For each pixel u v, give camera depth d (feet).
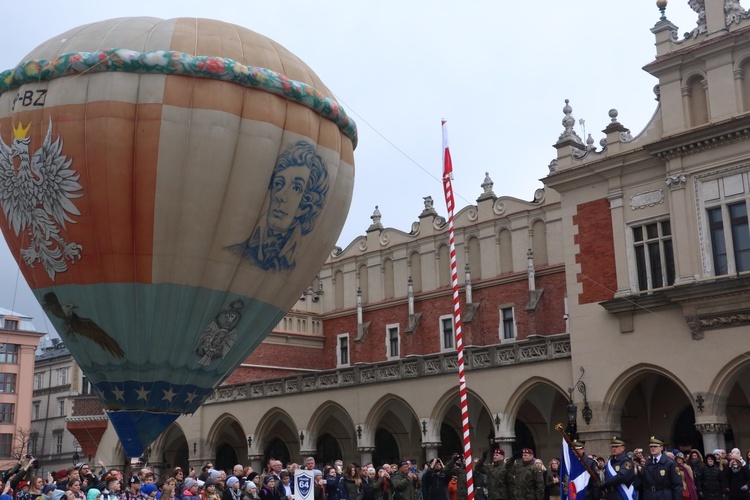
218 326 70.59
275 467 66.49
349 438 148.56
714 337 93.25
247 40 71.67
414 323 150.00
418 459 138.51
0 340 244.22
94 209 65.46
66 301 68.23
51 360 254.27
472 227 145.48
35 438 248.32
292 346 163.12
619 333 101.65
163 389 70.13
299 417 137.39
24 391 245.24
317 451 153.28
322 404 134.72
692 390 94.17
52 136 65.62
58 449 241.35
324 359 167.22
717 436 92.07
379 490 72.33
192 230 66.95
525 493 56.54
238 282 70.54
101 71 65.72
